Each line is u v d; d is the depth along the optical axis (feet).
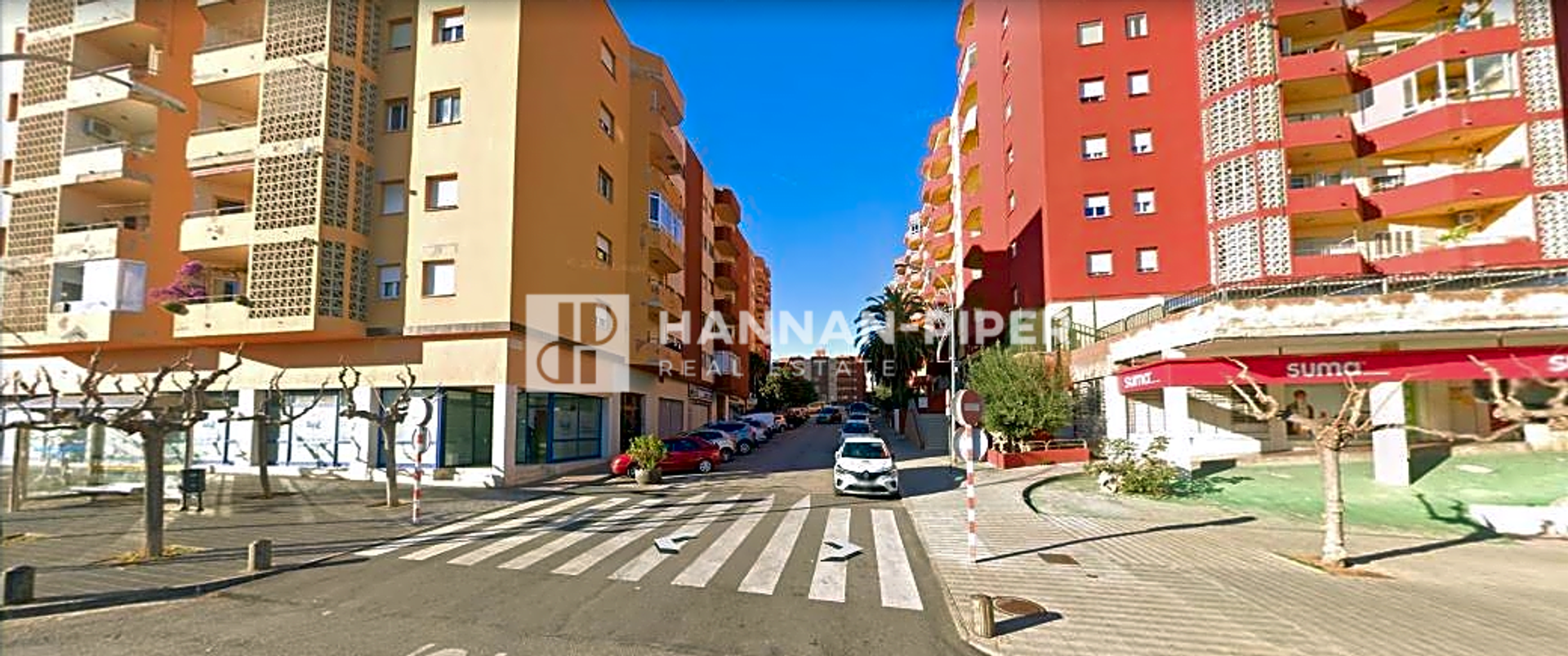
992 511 45.29
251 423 66.49
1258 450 69.26
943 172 165.17
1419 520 43.65
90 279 68.90
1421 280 54.49
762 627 21.47
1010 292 105.70
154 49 73.72
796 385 271.69
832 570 29.07
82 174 71.56
